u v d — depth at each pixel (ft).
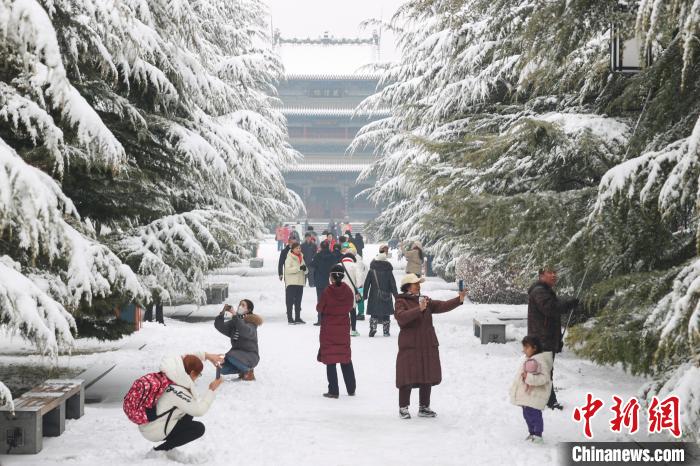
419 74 98.94
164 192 51.42
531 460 30.37
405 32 101.19
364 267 78.38
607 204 37.58
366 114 344.08
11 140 37.14
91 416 37.45
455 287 112.06
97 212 45.60
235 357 46.91
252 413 38.73
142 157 49.52
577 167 51.08
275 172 92.63
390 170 110.73
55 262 34.40
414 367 37.55
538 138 46.98
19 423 30.35
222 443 32.42
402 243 112.88
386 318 67.15
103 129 31.81
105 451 30.58
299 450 31.63
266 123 104.94
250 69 111.34
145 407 29.32
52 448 31.32
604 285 33.86
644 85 38.65
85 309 38.32
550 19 41.73
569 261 41.60
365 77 343.26
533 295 39.52
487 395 43.24
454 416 38.37
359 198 359.87
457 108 74.33
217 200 67.77
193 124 57.26
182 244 46.75
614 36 38.86
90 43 37.01
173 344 61.16
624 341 31.53
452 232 64.23
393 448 32.24
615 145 46.73
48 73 28.50
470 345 61.82
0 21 26.99
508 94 68.74
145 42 43.78
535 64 49.98
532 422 33.01
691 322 25.44
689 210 38.34
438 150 56.70
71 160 37.40
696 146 28.55
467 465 29.84
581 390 43.91
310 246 114.01
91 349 58.65
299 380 48.29
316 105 346.74
